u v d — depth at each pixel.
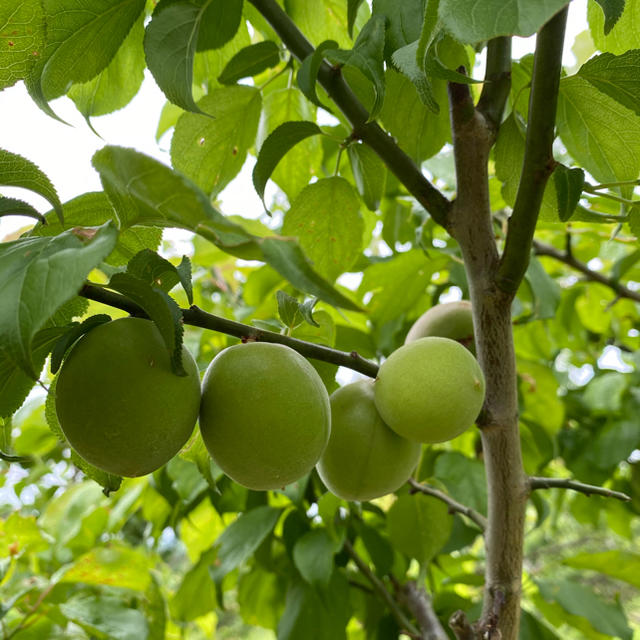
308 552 0.32
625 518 0.49
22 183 0.16
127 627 0.35
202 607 0.39
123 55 0.28
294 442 0.18
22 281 0.12
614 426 0.43
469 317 0.28
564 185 0.19
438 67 0.17
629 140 0.23
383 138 0.23
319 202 0.28
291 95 0.31
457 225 0.22
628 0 0.24
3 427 0.18
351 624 0.48
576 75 0.21
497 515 0.22
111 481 0.20
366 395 0.22
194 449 0.23
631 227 0.23
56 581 0.35
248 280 0.41
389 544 0.35
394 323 0.38
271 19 0.24
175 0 0.22
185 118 0.28
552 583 0.37
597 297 0.49
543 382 0.41
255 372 0.18
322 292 0.12
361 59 0.19
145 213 0.15
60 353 0.17
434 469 0.36
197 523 0.43
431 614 0.34
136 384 0.16
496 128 0.22
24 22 0.18
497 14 0.13
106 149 0.13
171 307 0.16
